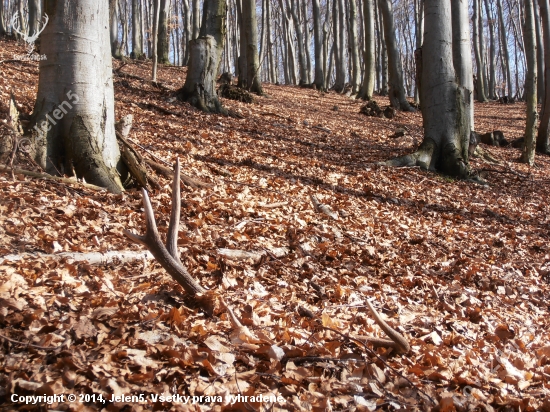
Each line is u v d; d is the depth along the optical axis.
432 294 5.20
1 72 12.03
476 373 3.55
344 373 3.10
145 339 2.94
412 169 11.41
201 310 3.52
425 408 2.92
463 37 13.22
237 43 45.53
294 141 12.96
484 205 9.95
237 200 6.64
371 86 28.53
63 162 5.95
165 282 3.92
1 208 4.52
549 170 15.38
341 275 5.15
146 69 23.05
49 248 4.14
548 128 18.62
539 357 4.24
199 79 14.32
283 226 6.01
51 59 5.91
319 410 2.66
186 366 2.79
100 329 2.94
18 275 3.39
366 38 28.00
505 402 3.17
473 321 4.81
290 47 37.84
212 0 14.47
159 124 11.02
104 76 6.18
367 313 4.28
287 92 26.78
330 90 33.88
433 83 11.88
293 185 8.41
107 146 6.14
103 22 6.17
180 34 54.81
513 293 5.83
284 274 4.83
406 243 6.73
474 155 14.52
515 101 38.16
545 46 17.97
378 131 17.42
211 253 4.71
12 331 2.72
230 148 10.25
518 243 7.90
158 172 6.93
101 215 5.09
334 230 6.41
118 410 2.37
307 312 3.97
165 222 5.35
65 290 3.41
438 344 3.99
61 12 5.87
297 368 3.00
